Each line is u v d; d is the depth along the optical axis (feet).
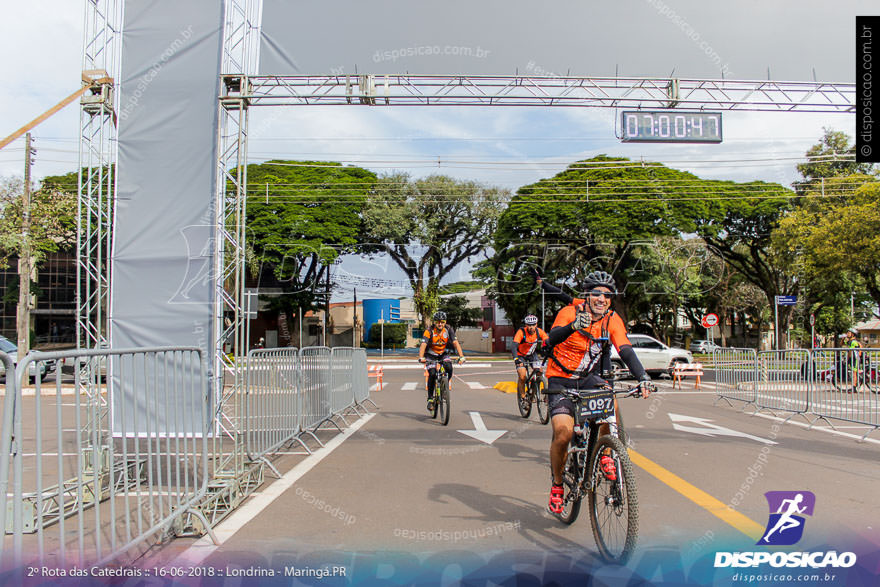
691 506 17.87
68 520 15.65
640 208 110.22
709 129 34.63
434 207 142.72
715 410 42.11
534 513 17.30
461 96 33.71
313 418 28.09
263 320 168.86
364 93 31.35
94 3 24.66
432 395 36.47
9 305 141.08
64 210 90.48
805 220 95.45
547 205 118.73
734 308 173.58
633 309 143.74
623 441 16.83
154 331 23.68
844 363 33.22
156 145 24.20
